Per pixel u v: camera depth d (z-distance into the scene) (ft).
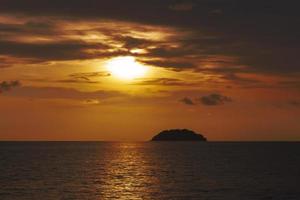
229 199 195.83
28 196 201.57
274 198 199.21
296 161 446.60
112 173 313.12
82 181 261.03
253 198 198.90
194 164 406.62
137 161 451.53
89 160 463.42
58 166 373.61
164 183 254.06
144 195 207.51
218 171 330.95
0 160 456.04
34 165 384.68
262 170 338.34
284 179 274.77
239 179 274.57
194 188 231.50
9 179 270.46
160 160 470.39
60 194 207.92
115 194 209.77
